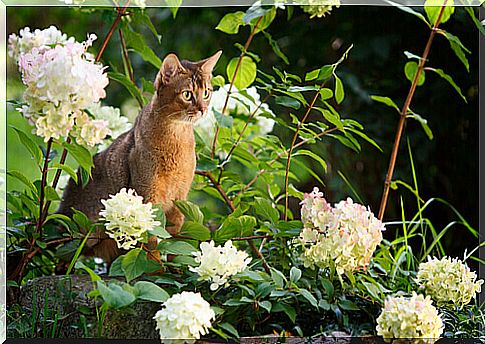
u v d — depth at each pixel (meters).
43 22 6.79
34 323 3.02
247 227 3.28
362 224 3.02
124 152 3.45
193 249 2.96
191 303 2.56
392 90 5.38
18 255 3.69
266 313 3.14
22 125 6.12
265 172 3.96
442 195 5.36
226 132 4.12
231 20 3.78
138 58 6.30
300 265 3.34
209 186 3.91
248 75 3.96
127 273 2.79
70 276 3.25
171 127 3.28
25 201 3.39
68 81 2.73
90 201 3.57
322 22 5.55
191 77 3.26
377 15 5.38
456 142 5.27
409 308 2.74
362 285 3.10
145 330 2.98
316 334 2.97
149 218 2.85
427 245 5.29
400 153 5.41
